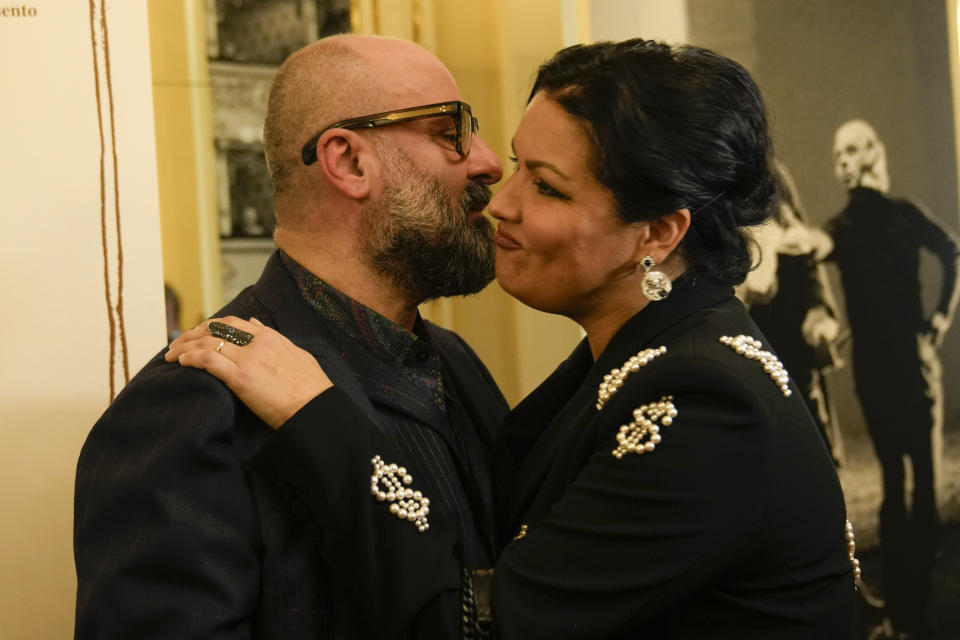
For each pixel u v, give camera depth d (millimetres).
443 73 1398
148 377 1189
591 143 1156
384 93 1324
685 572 1078
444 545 1172
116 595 1076
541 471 1277
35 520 1461
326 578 1187
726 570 1120
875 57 2412
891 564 2438
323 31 2195
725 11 2289
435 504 1224
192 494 1110
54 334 1465
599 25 2195
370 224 1343
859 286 2398
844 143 2385
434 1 2232
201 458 1114
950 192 2469
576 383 1405
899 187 2432
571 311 1293
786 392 1162
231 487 1133
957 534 2475
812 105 2361
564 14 2178
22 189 1446
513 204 1246
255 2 2121
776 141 2322
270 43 2150
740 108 1177
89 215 1477
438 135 1372
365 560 1123
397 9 2219
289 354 1204
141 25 1497
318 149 1317
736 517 1083
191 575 1081
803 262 2355
